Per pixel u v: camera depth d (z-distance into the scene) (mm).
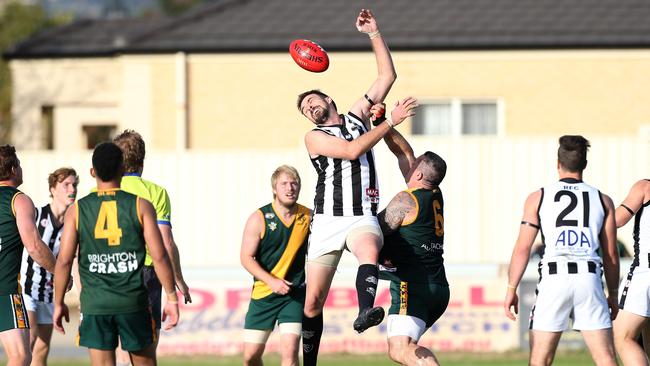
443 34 77375
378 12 80875
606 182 64562
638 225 30562
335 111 29688
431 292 29609
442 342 50438
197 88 78812
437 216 29922
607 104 76750
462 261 64062
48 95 90312
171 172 65750
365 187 28984
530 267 50438
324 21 80375
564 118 77000
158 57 78812
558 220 28562
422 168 29875
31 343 35219
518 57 77000
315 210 29453
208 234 65562
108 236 26641
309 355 31672
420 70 77125
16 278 29750
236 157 65375
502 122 77000
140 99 79062
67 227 26938
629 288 30484
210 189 65625
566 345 49500
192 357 50250
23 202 29484
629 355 30344
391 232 29594
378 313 26859
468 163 64188
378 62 30453
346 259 59156
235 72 78500
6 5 130250
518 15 79375
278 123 78250
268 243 33719
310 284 30031
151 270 31922
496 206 64188
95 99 89688
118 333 27094
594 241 28547
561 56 76938
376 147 62562
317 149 28828
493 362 47094
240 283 50750
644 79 76750
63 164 65625
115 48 79250
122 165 27297
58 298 27500
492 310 50344
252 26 80125
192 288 50844
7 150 29828
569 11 79875
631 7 79812
